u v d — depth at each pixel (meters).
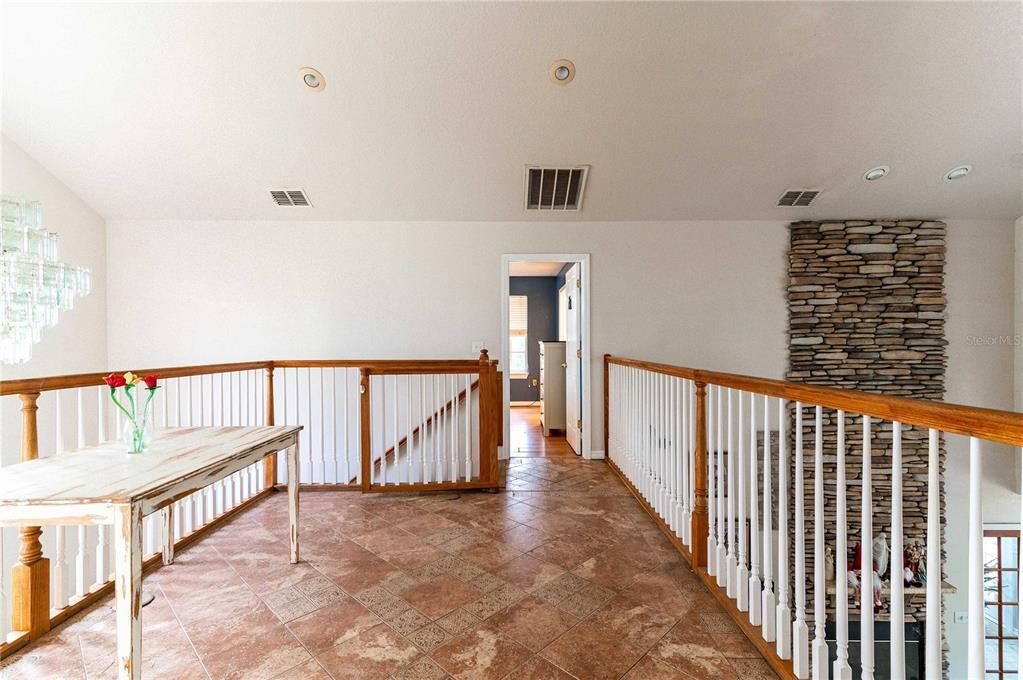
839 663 1.27
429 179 3.78
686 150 3.46
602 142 3.39
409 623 1.81
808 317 4.37
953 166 3.58
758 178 3.76
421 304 4.35
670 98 3.00
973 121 3.13
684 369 2.35
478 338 4.38
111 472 1.56
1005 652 4.21
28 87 2.92
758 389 1.68
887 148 3.40
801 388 1.42
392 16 2.55
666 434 2.70
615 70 2.81
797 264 4.36
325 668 1.56
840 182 3.80
